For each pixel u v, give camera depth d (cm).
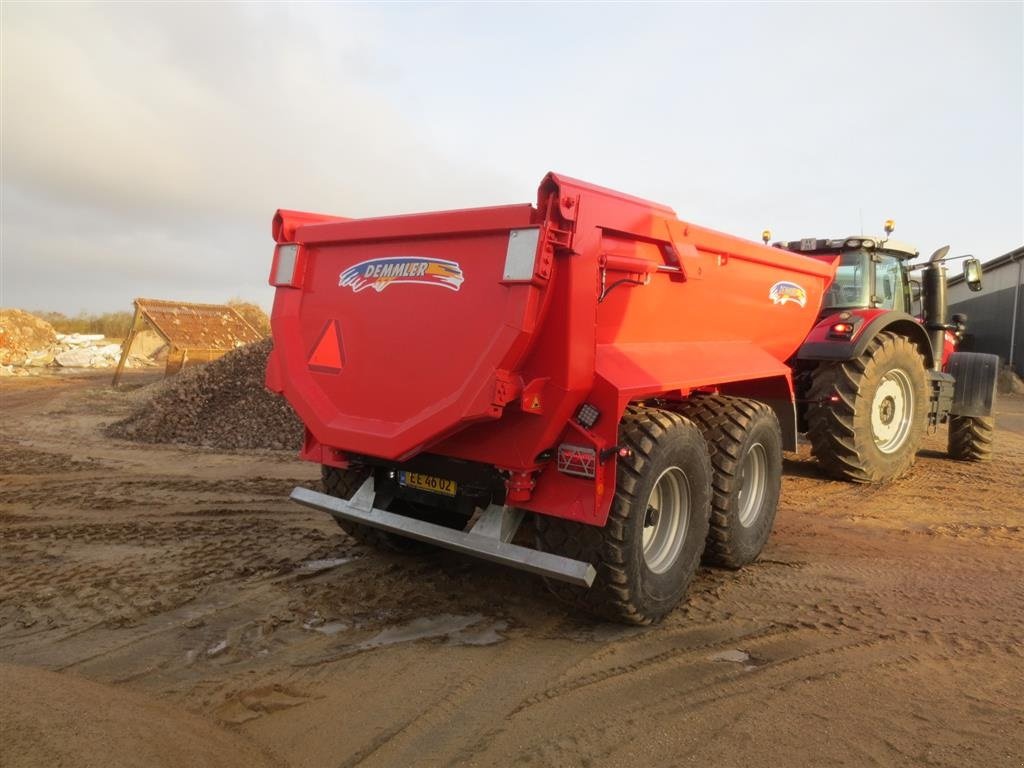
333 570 455
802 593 432
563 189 318
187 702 289
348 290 398
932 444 1027
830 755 262
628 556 352
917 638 367
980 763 258
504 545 355
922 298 852
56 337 2644
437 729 276
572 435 347
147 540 511
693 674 325
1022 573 472
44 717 222
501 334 325
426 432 346
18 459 828
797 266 548
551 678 320
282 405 1059
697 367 424
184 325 1884
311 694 301
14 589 413
